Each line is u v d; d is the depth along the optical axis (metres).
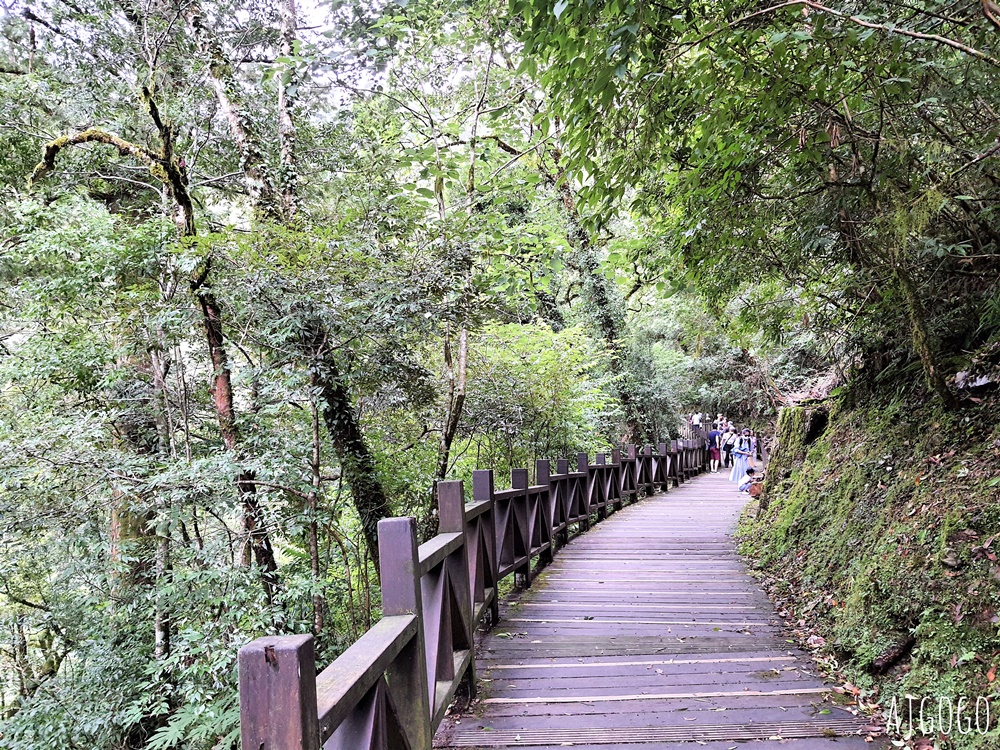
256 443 5.13
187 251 4.47
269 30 6.26
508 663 3.53
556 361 8.94
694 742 2.57
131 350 5.34
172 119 5.92
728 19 2.45
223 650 4.28
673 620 4.28
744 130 2.99
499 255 5.84
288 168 5.77
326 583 4.93
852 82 2.82
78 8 5.92
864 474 4.31
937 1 2.54
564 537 7.11
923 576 2.94
